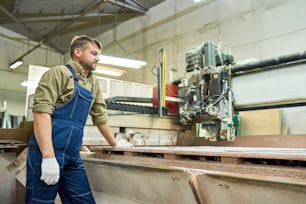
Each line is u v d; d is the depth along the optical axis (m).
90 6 5.70
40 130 1.12
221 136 1.95
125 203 1.48
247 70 1.94
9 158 2.24
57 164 1.13
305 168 0.93
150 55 5.92
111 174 1.42
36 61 7.84
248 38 4.25
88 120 2.07
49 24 6.63
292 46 3.70
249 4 4.28
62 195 1.33
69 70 1.26
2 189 2.18
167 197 1.21
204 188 1.01
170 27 5.53
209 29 4.81
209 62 2.07
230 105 1.95
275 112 3.40
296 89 1.71
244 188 0.89
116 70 5.17
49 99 1.16
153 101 2.50
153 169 1.14
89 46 1.35
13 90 7.48
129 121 2.29
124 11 6.06
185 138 2.61
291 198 0.78
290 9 3.77
